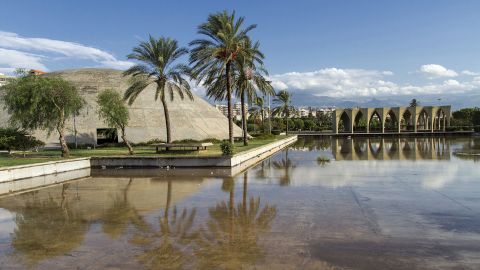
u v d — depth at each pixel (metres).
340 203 12.90
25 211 12.73
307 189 15.84
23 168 21.30
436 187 15.69
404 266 7.20
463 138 61.34
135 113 46.28
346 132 85.69
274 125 96.06
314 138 70.62
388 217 10.87
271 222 10.55
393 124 91.88
